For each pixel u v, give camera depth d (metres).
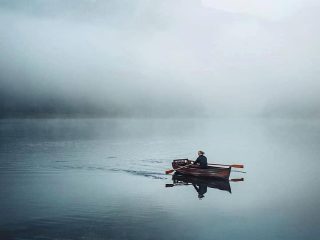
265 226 15.43
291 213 17.45
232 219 16.48
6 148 51.62
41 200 19.84
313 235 14.33
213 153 45.47
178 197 20.73
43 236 14.21
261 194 21.55
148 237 14.17
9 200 19.83
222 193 21.89
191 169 27.48
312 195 21.34
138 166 33.75
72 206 18.55
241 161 37.50
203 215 17.06
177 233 14.57
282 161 37.50
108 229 15.04
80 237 14.14
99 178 27.05
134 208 18.19
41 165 34.16
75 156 41.72
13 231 14.80
